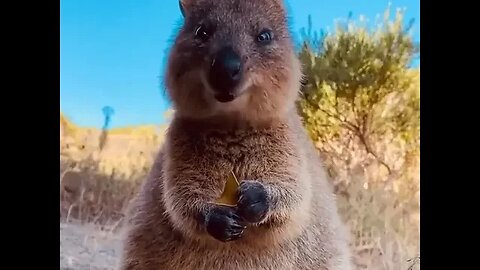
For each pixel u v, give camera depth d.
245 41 0.37
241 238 0.38
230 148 0.39
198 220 0.38
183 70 0.38
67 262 0.62
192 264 0.39
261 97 0.38
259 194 0.36
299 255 0.40
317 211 0.41
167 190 0.39
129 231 0.42
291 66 0.39
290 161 0.39
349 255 0.44
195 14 0.39
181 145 0.39
